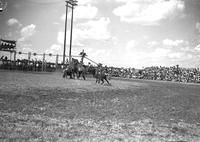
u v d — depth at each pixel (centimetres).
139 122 901
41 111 947
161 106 1367
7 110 909
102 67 2788
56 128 723
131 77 6169
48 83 2219
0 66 4872
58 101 1242
